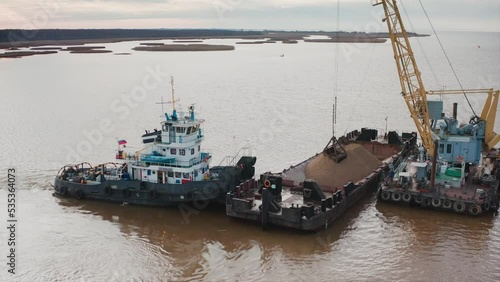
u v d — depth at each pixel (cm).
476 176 4609
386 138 6425
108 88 12656
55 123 7969
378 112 9112
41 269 3194
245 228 3891
